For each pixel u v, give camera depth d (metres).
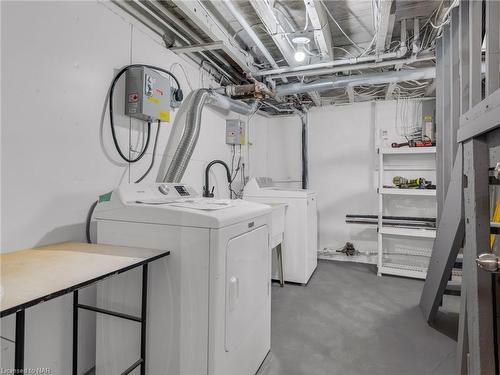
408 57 2.72
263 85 3.02
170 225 1.47
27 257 1.33
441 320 2.49
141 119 2.25
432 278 2.52
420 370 1.83
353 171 4.38
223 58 3.01
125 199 1.63
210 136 3.29
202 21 2.13
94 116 1.87
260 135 4.68
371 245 4.27
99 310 1.51
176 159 2.38
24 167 1.50
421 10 2.49
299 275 3.34
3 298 0.86
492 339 1.24
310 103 4.39
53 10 1.61
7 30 1.40
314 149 4.59
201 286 1.41
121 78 2.06
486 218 1.31
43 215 1.59
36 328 1.55
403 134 4.13
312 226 3.64
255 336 1.79
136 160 2.20
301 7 2.37
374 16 2.19
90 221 1.85
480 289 1.26
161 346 1.48
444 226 2.42
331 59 2.81
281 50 2.58
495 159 1.41
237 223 1.56
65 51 1.67
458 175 2.23
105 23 1.92
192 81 2.88
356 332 2.28
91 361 1.83
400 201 4.15
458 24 2.33
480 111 1.31
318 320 2.48
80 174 1.79
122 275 1.58
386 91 3.82
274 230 3.00
